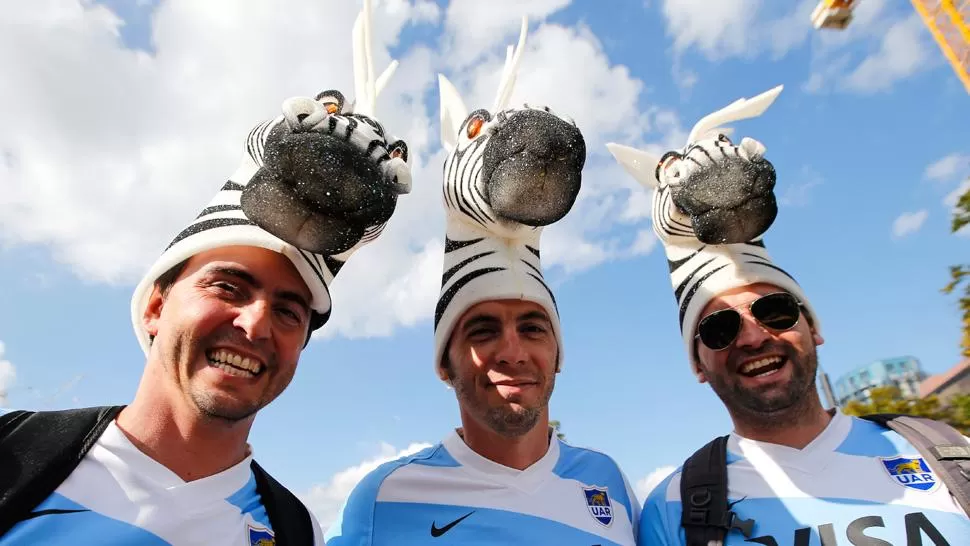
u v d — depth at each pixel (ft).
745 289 2.46
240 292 1.81
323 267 2.02
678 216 2.59
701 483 2.21
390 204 1.72
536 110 1.96
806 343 2.32
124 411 1.77
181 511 1.61
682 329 2.65
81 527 1.46
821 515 2.00
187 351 1.71
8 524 1.40
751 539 2.00
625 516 2.34
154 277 1.85
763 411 2.24
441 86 2.88
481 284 2.35
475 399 2.27
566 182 1.88
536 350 2.31
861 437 2.21
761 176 2.07
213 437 1.74
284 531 1.82
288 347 1.87
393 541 2.05
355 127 1.68
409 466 2.29
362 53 2.33
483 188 2.05
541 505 2.17
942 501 1.96
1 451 1.51
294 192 1.62
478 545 2.02
